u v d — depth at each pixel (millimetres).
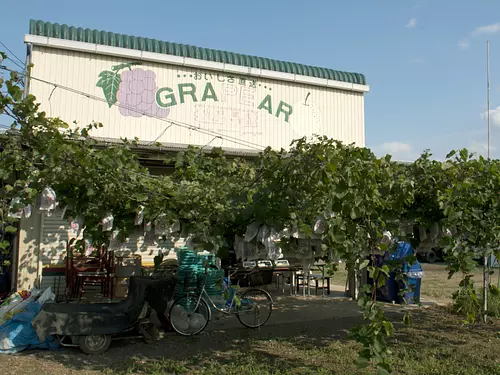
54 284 9195
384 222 4559
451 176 4977
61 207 4391
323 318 8539
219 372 5426
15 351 6039
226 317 8453
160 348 6465
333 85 13227
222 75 12039
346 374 5312
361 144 13570
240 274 9891
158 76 11336
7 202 4500
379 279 4211
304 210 4387
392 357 6055
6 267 9289
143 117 11070
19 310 6574
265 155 4570
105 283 9336
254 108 12328
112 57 10891
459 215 4742
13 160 3930
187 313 7168
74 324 5984
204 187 4785
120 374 5363
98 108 10641
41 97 10133
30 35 10062
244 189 4695
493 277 14672
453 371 5500
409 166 5371
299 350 6422
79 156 3889
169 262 9547
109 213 4457
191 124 11562
